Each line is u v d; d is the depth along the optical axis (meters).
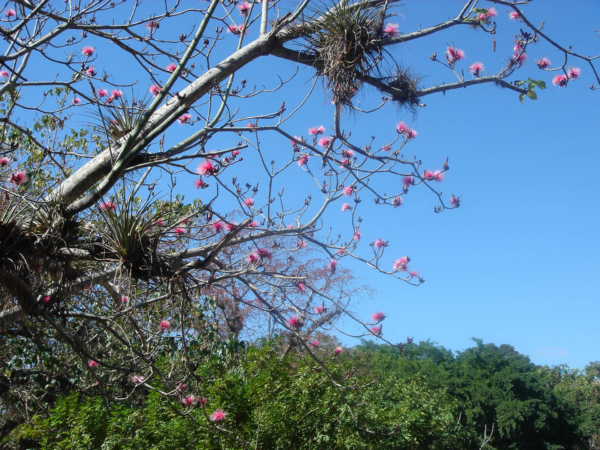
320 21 4.18
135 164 3.97
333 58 4.07
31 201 3.49
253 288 4.36
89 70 4.98
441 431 10.02
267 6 4.53
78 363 7.02
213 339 7.39
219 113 4.29
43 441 7.18
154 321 5.64
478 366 21.08
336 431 7.46
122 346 6.66
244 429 6.69
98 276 3.88
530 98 4.39
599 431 21.98
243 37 4.59
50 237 3.49
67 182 3.90
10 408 8.80
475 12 4.21
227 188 3.75
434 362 21.19
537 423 19.56
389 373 11.32
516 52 4.35
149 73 4.15
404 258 4.88
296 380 7.53
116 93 4.99
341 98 4.10
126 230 3.57
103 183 3.58
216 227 4.46
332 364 7.52
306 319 4.53
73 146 6.80
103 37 4.01
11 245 3.38
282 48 4.32
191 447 6.57
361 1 4.17
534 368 22.44
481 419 19.88
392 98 4.42
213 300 7.39
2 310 3.62
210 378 6.81
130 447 6.56
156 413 6.82
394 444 8.30
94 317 3.76
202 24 3.62
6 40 4.53
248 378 7.46
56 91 6.72
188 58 3.60
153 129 3.94
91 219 3.83
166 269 3.71
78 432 6.71
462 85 4.41
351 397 7.43
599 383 43.69
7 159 4.62
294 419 7.16
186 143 4.19
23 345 6.73
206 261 3.72
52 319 3.62
